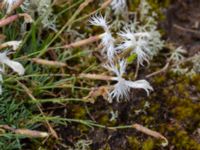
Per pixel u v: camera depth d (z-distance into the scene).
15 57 0.22
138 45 0.21
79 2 0.24
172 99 0.24
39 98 0.23
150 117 0.23
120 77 0.20
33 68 0.23
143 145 0.22
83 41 0.21
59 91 0.24
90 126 0.22
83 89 0.23
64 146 0.22
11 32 0.23
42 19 0.23
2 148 0.21
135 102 0.24
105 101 0.24
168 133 0.23
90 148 0.22
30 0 0.23
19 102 0.22
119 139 0.23
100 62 0.24
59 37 0.24
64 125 0.23
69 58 0.23
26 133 0.19
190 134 0.23
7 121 0.21
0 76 0.19
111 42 0.21
